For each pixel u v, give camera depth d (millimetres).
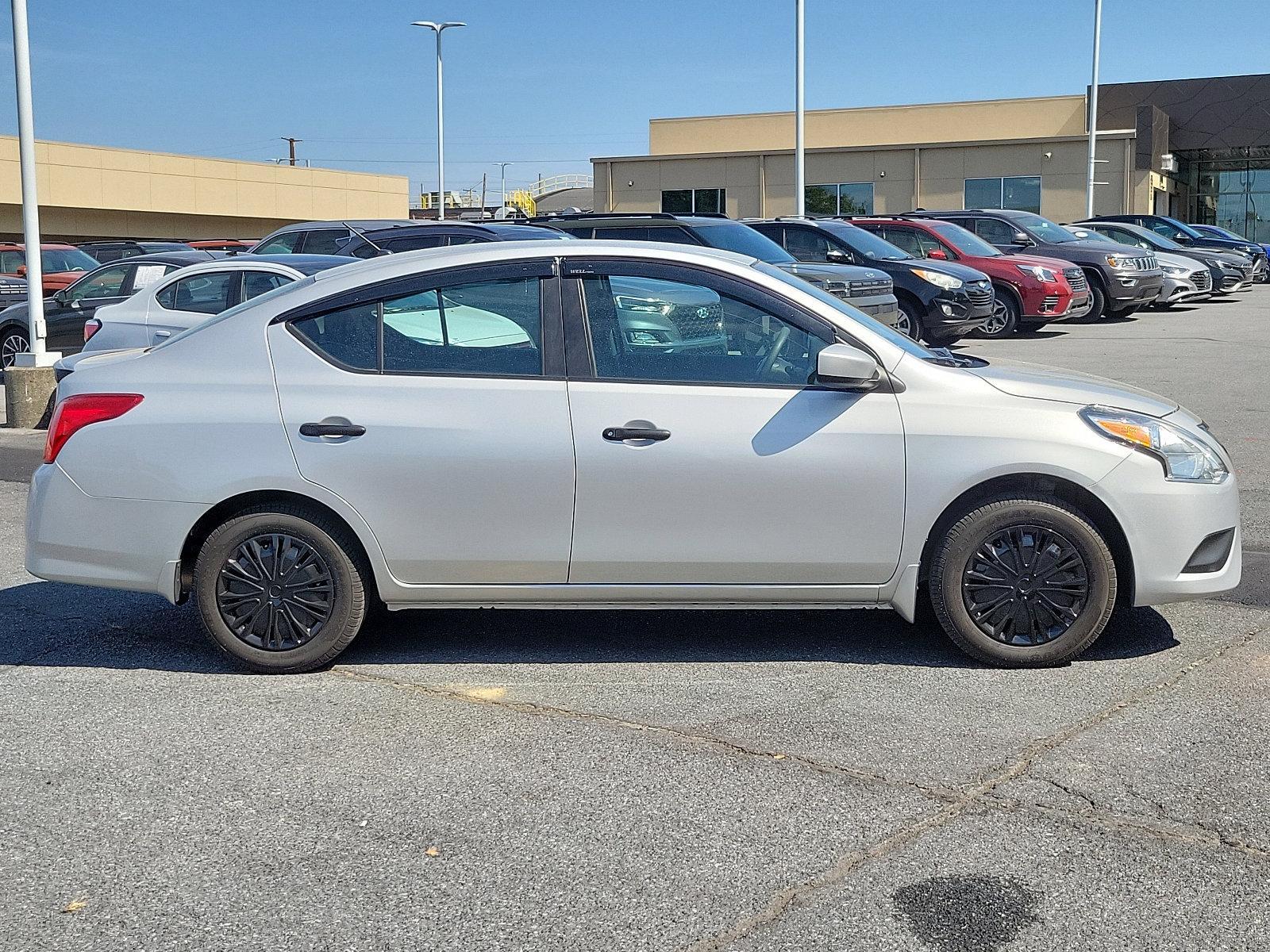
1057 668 5004
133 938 3131
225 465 4949
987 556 4949
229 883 3396
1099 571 4891
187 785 4027
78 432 5059
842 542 4906
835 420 4867
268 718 4613
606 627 5703
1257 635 5375
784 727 4441
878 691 4793
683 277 4969
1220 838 3561
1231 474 5055
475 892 3328
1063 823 3656
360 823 3742
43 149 43875
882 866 3428
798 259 17656
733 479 4855
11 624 5840
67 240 45969
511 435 4879
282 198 52000
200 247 25234
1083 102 47562
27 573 6809
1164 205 47844
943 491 4852
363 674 5098
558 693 4836
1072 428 4863
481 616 5898
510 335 4973
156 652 5422
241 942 3102
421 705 4727
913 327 17266
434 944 3082
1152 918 3146
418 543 4953
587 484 4875
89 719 4621
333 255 13234
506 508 4906
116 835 3682
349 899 3301
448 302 5012
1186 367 14742
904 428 4859
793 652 5293
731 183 46031
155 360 5125
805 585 4969
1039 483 4934
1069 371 5480
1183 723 4406
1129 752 4156
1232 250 31266
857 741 4297
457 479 4898
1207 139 47188
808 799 3852
